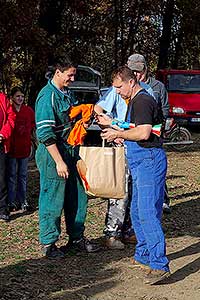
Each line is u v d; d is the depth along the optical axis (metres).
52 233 6.56
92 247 6.83
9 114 8.34
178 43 29.50
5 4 15.86
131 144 5.71
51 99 6.29
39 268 6.25
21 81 18.17
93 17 20.34
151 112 5.57
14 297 5.40
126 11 24.42
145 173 5.65
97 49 24.23
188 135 17.30
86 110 6.48
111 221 6.96
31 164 13.16
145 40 27.08
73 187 6.70
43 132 6.23
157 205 5.73
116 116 6.65
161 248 5.68
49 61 17.28
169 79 21.45
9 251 6.88
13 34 16.45
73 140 6.51
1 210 8.34
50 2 17.88
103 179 6.07
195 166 14.14
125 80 5.71
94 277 6.02
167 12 26.00
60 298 5.41
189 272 6.23
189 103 20.70
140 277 6.03
